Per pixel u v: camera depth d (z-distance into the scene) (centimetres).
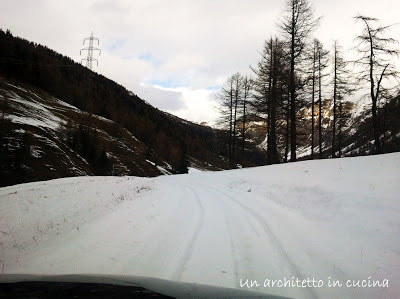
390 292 354
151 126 10425
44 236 693
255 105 2303
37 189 1653
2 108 3981
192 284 371
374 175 905
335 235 573
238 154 3375
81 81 10906
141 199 1072
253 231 638
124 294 313
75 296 301
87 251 520
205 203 1001
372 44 1830
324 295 357
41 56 9181
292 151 1777
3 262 516
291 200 927
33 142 3594
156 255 496
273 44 2230
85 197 1261
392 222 551
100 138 5709
